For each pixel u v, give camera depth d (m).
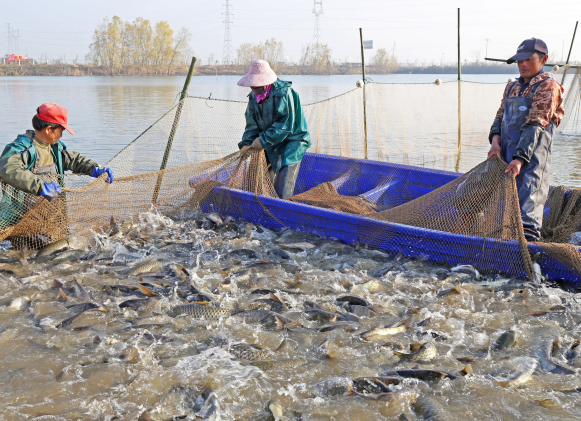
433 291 4.86
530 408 3.15
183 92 7.65
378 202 7.29
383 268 5.36
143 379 3.46
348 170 8.27
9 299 4.70
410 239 5.59
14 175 5.34
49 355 3.76
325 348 3.87
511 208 5.09
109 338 3.92
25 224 5.71
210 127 14.29
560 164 11.12
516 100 5.17
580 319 4.27
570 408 3.14
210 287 5.02
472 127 16.86
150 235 6.49
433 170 7.36
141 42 108.44
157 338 3.99
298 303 4.67
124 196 6.71
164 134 10.77
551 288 4.80
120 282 5.12
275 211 6.59
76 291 4.77
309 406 3.20
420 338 4.04
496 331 4.13
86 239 6.20
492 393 3.29
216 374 3.49
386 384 3.41
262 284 5.07
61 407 3.16
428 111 21.67
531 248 4.90
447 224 5.65
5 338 3.97
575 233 5.62
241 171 6.93
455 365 3.66
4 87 44.97
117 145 13.32
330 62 105.75
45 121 5.58
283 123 6.68
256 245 6.21
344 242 6.10
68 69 108.88
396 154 12.62
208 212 7.39
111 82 63.09
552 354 3.78
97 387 3.37
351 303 4.63
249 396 3.29
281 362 3.63
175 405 3.20
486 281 5.02
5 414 3.07
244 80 6.47
